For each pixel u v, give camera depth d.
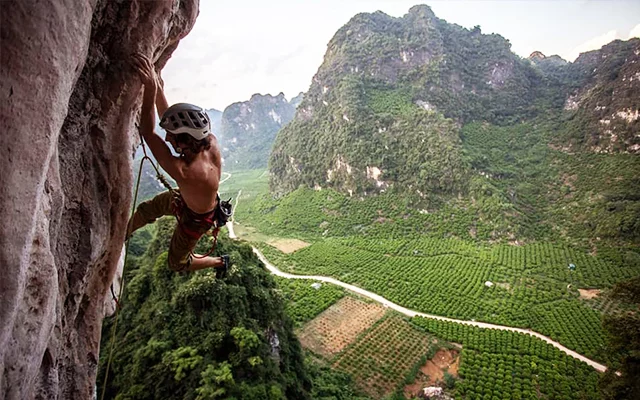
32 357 3.17
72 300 4.44
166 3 4.26
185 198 4.09
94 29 3.76
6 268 2.57
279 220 94.25
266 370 23.83
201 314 25.30
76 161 4.03
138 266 36.03
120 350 26.27
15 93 2.50
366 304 53.06
